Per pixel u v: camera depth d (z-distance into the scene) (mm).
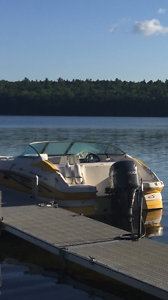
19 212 7820
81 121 101000
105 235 6391
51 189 8898
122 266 5039
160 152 21953
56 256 6281
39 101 175375
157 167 15758
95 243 5969
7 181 10352
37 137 35219
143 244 5941
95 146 10656
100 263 5129
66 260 5699
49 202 8539
